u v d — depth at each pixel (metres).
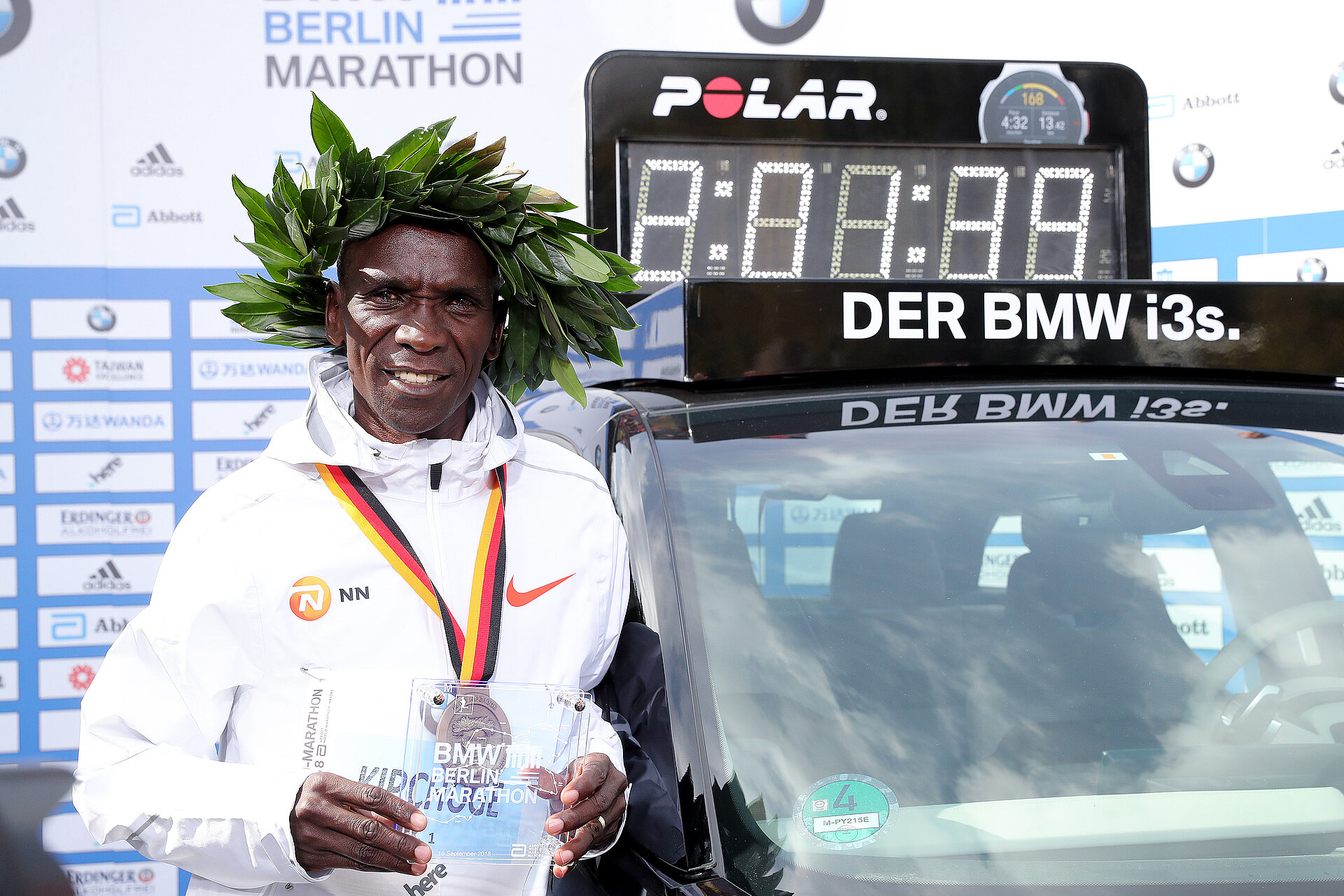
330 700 1.17
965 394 1.76
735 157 2.70
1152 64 4.43
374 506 1.32
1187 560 1.56
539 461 1.46
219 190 4.29
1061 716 1.32
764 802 1.19
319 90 4.30
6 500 4.25
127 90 4.21
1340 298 1.93
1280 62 4.30
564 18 4.37
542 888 1.29
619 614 1.44
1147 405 1.75
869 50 4.42
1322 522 1.62
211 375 4.36
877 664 1.33
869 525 1.47
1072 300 1.86
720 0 4.39
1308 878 1.13
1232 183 4.40
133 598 4.36
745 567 1.40
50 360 4.24
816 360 1.78
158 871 2.59
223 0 4.24
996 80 2.75
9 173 4.16
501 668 1.32
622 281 1.61
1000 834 1.17
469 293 1.33
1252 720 1.37
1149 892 1.10
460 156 1.38
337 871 1.23
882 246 2.76
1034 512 1.51
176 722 1.24
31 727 4.31
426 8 4.33
